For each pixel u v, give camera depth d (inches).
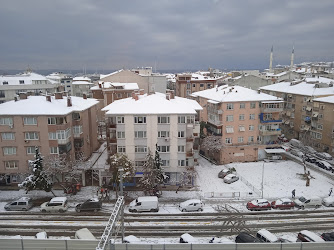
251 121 2508.6
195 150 2039.9
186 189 1953.7
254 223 1509.6
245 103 2464.3
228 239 1273.4
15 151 1953.7
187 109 1967.3
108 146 2068.2
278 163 2470.5
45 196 1863.9
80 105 2155.5
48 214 1619.1
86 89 4813.0
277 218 1572.3
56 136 1924.2
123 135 1950.1
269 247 1019.9
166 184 2000.5
